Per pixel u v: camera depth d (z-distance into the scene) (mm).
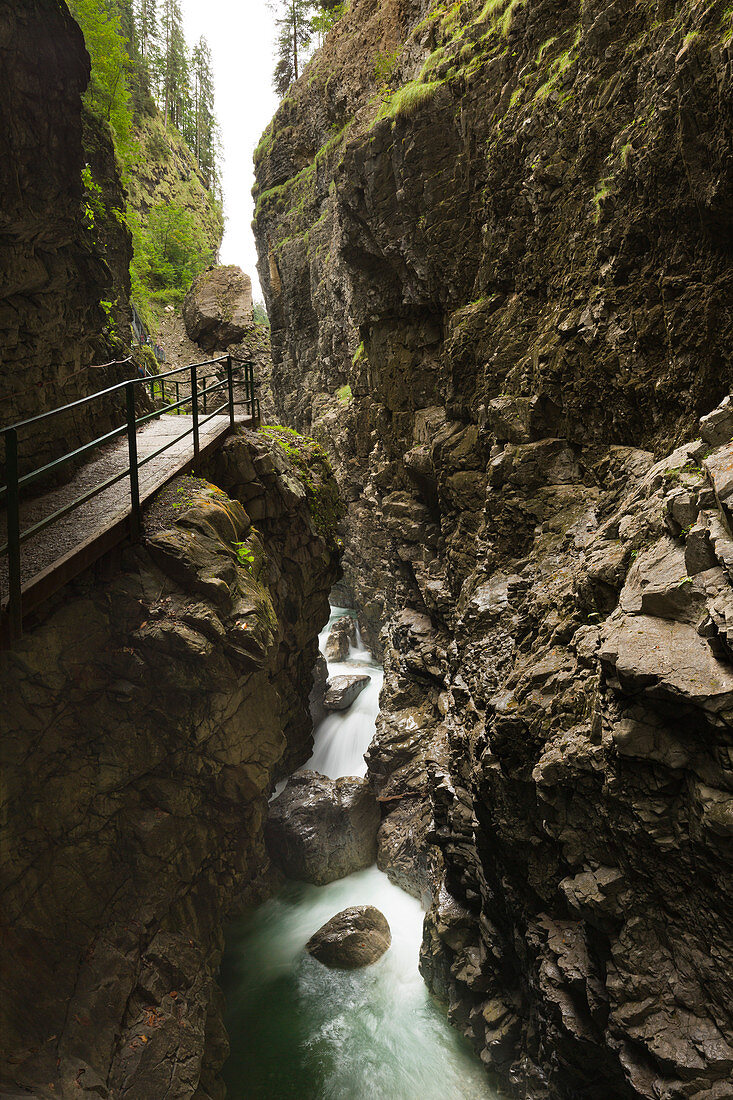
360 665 21406
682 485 5902
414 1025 9414
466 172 12836
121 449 9258
